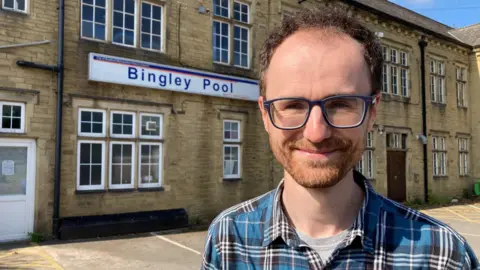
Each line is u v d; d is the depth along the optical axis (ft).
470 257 4.48
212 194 34.65
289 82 4.41
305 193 4.67
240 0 37.68
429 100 57.06
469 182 63.00
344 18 4.67
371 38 4.74
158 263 21.44
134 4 31.63
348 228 4.64
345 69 4.33
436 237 4.42
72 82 27.96
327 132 4.22
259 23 38.86
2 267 19.71
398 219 4.65
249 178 37.19
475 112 63.93
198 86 33.81
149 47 32.35
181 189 32.86
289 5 40.73
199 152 34.14
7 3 26.07
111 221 28.17
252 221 5.02
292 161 4.45
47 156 26.86
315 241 4.64
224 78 35.55
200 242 26.53
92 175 28.63
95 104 28.76
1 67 25.35
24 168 26.32
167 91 32.50
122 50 30.45
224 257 4.94
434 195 56.13
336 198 4.60
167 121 32.40
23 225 26.04
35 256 21.93
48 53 27.20
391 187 50.80
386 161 50.21
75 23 28.35
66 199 27.20
